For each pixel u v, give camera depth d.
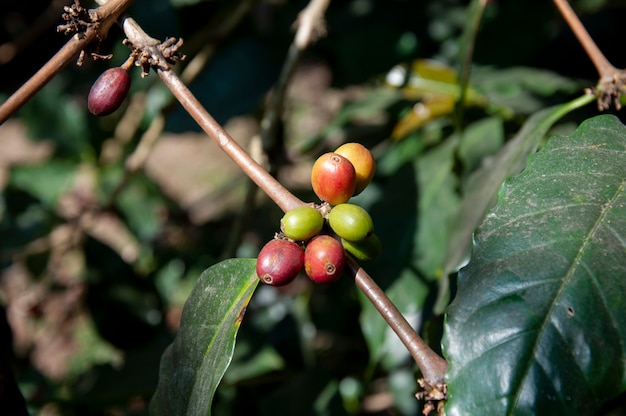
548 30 0.76
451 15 0.81
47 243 0.83
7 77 0.84
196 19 0.84
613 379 0.31
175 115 0.84
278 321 0.76
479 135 0.58
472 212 0.47
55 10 0.79
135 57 0.36
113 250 0.81
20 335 0.99
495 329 0.32
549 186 0.36
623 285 0.32
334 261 0.33
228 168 1.38
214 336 0.36
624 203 0.35
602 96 0.43
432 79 0.66
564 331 0.32
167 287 0.89
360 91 0.94
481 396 0.31
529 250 0.34
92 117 0.85
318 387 0.64
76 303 0.94
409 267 0.55
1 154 1.42
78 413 0.65
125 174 0.73
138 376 0.64
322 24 0.58
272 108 0.55
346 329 0.77
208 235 0.92
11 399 0.37
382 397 0.81
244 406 0.67
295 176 1.00
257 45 0.87
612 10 0.73
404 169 0.60
